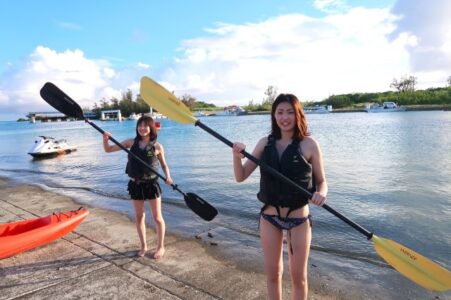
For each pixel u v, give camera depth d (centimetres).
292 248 259
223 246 491
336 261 455
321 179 267
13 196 833
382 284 389
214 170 1248
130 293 342
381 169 1159
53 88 413
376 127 3167
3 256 412
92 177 1254
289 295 346
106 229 538
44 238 451
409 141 1942
